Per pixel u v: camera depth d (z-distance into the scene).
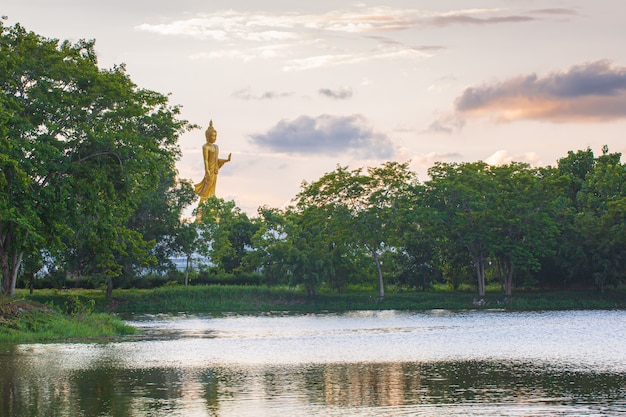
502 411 30.34
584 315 88.94
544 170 125.19
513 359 45.75
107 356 47.72
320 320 86.38
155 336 64.06
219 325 79.19
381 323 79.62
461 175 115.88
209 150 148.38
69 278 124.06
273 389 35.25
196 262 123.75
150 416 29.56
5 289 68.12
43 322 62.31
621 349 51.12
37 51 67.12
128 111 69.56
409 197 118.06
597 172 125.31
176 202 116.62
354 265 119.56
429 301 111.62
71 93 67.81
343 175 118.31
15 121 60.19
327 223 118.19
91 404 31.70
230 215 144.12
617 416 29.47
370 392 34.44
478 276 116.00
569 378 38.09
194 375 39.38
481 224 112.06
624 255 111.50
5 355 48.00
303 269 115.25
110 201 70.56
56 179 64.94
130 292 111.81
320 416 29.64
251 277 129.50
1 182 56.09
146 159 69.25
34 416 29.50
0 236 66.31
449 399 32.78
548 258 116.69
